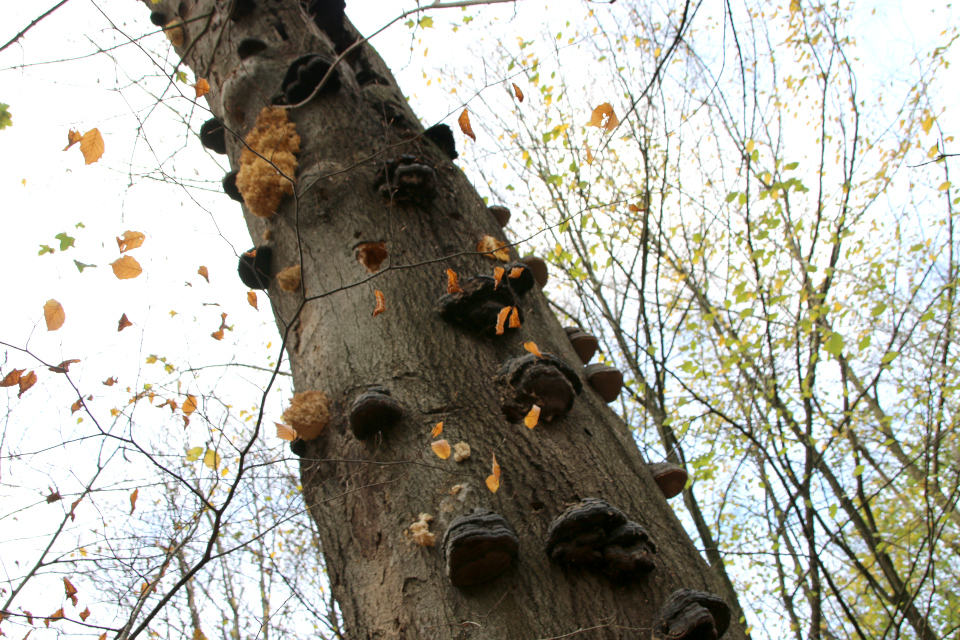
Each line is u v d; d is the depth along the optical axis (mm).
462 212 3738
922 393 7562
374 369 2812
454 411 2629
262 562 4863
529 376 2650
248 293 3139
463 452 2473
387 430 2607
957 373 6672
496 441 2529
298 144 3842
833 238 6773
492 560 2068
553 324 3537
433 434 2502
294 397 2836
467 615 2041
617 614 2033
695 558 2467
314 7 5301
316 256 3371
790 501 5609
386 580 2232
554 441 2564
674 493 3537
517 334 3041
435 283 3189
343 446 2678
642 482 2709
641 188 7945
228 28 4723
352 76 4492
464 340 2926
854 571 8273
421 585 2154
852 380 8133
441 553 2201
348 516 2496
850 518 5742
